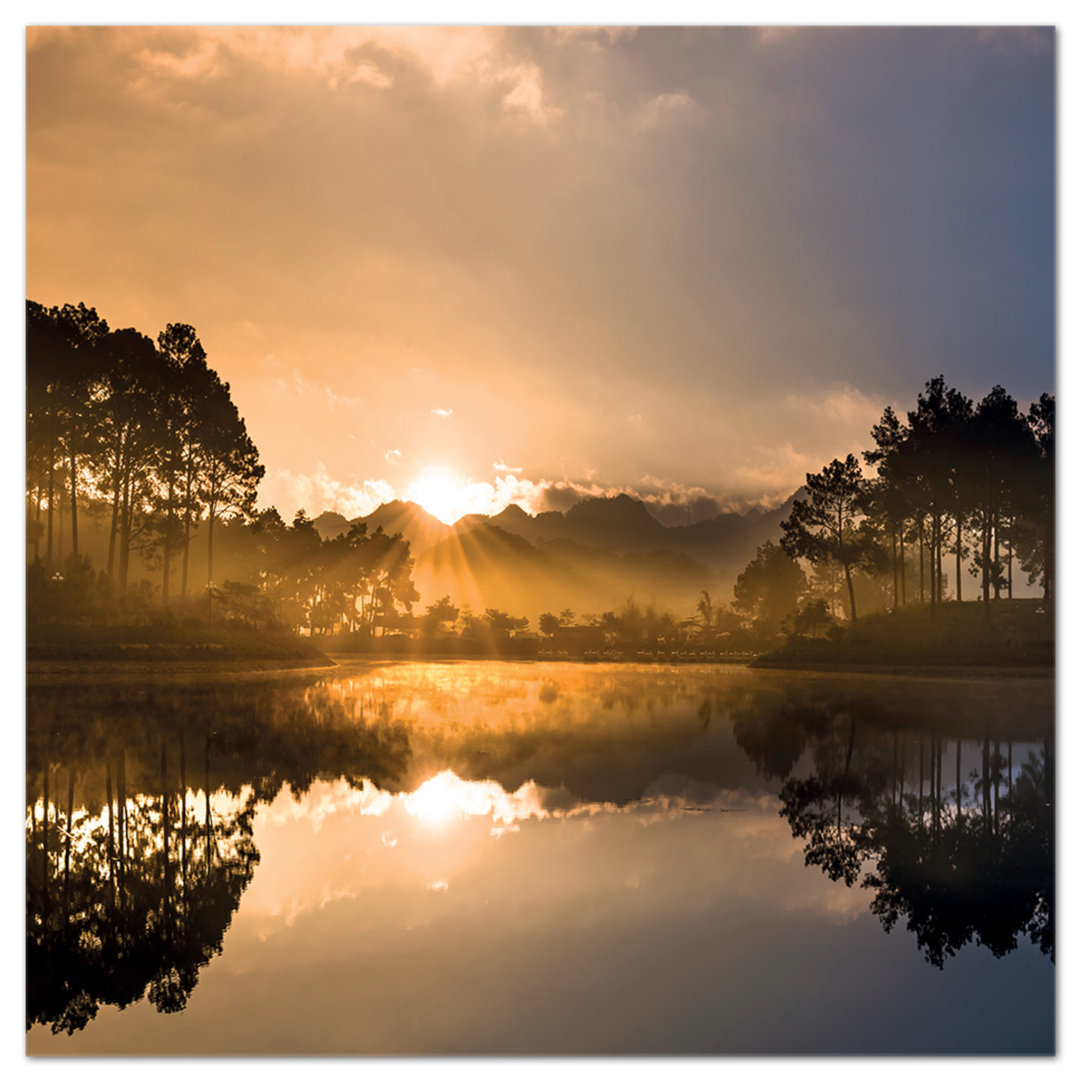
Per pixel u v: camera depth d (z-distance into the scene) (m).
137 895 12.24
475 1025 8.65
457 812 17.31
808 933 11.08
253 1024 8.64
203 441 74.31
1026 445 74.81
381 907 11.83
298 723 31.69
